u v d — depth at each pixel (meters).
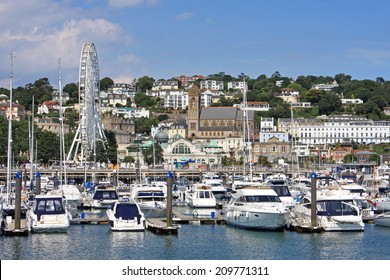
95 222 137.25
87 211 170.25
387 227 132.38
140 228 126.19
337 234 124.25
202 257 105.00
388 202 154.00
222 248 112.00
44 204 123.94
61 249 109.69
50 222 122.31
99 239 118.31
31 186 195.88
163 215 152.00
